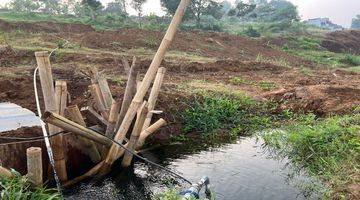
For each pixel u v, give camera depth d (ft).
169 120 32.17
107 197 20.97
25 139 20.26
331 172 22.74
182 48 81.46
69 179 22.22
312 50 130.11
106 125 24.86
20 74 40.40
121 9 204.44
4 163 19.98
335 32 181.47
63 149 21.30
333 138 25.79
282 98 39.58
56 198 18.30
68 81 37.70
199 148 28.66
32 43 65.00
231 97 38.40
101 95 25.48
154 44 78.28
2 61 49.60
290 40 137.28
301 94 39.42
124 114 23.52
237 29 177.27
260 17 244.01
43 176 21.48
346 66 96.78
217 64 60.59
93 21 124.67
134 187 22.08
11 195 16.24
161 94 34.47
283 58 93.91
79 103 32.19
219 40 100.99
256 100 38.99
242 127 33.47
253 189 21.68
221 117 34.50
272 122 34.60
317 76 56.70
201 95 36.99
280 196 20.85
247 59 84.84
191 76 52.19
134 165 24.76
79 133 20.57
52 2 179.11
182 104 34.40
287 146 27.45
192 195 18.99
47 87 19.89
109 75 44.88
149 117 25.50
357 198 19.36
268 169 24.53
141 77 45.60
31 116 24.82
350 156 23.39
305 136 26.35
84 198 20.66
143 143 26.66
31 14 129.18
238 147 28.91
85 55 56.29
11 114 24.90
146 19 161.17
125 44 75.77
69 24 100.07
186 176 23.43
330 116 34.14
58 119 19.49
